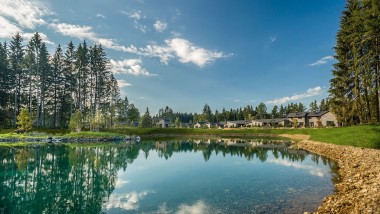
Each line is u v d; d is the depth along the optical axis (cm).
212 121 18338
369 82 3984
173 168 2470
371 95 4684
